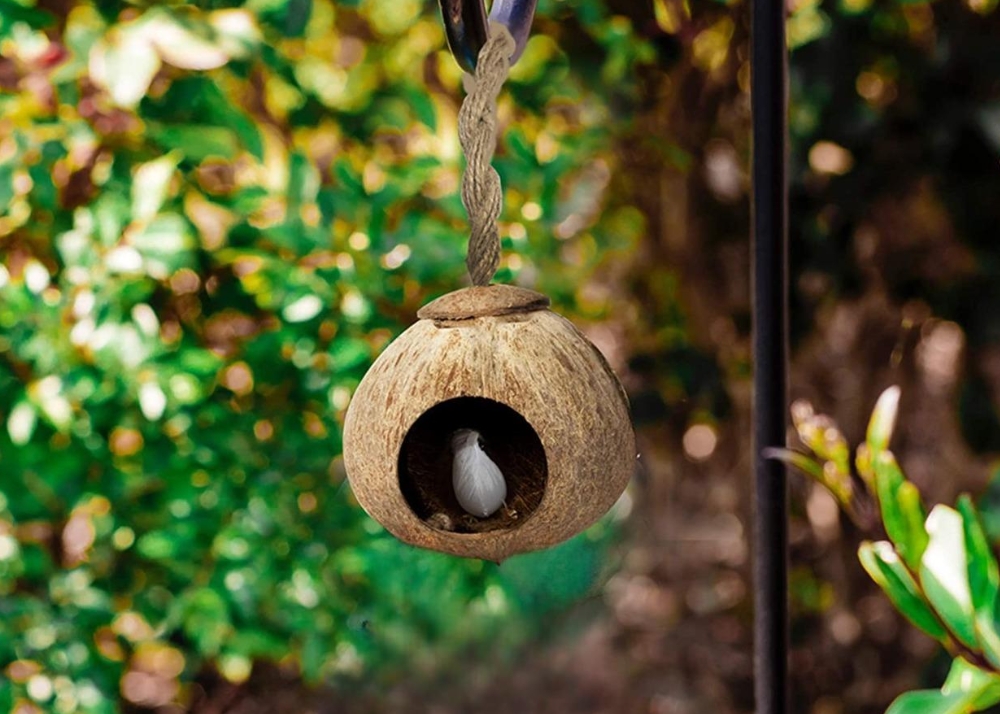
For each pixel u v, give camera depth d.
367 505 1.02
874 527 0.99
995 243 1.66
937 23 1.64
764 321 1.03
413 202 1.63
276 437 1.64
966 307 1.70
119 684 1.74
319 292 1.53
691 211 1.96
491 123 1.00
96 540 1.67
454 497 1.03
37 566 1.66
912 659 1.96
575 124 1.81
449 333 0.99
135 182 1.49
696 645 2.18
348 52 1.76
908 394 1.92
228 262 1.59
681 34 1.84
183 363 1.55
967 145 1.63
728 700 2.14
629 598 2.25
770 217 1.03
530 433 1.04
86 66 1.46
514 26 1.01
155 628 1.68
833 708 1.98
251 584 1.60
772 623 1.04
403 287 1.58
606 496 1.00
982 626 0.96
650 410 1.84
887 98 1.69
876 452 0.98
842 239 1.74
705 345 1.99
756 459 1.04
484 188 1.00
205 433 1.61
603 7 1.77
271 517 1.61
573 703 2.12
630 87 1.83
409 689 2.11
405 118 1.67
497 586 1.68
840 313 1.91
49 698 1.63
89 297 1.51
